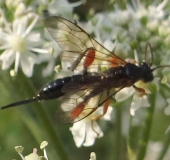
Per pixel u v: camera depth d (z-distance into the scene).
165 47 0.11
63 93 0.10
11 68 0.11
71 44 0.10
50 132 0.11
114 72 0.10
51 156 0.11
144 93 0.10
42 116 0.11
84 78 0.10
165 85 0.11
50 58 0.11
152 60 0.10
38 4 0.11
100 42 0.11
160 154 0.11
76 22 0.11
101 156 0.13
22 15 0.11
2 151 0.13
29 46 0.11
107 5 0.11
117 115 0.11
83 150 0.13
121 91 0.10
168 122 0.12
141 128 0.11
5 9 0.11
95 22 0.11
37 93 0.11
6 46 0.11
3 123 0.13
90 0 0.12
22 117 0.11
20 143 0.13
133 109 0.11
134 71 0.10
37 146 0.13
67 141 0.13
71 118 0.10
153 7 0.11
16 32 0.11
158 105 0.12
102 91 0.10
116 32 0.11
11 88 0.11
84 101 0.10
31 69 0.11
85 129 0.11
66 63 0.11
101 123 0.12
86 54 0.10
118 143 0.11
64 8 0.11
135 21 0.11
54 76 0.12
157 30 0.11
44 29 0.11
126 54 0.11
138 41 0.11
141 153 0.11
